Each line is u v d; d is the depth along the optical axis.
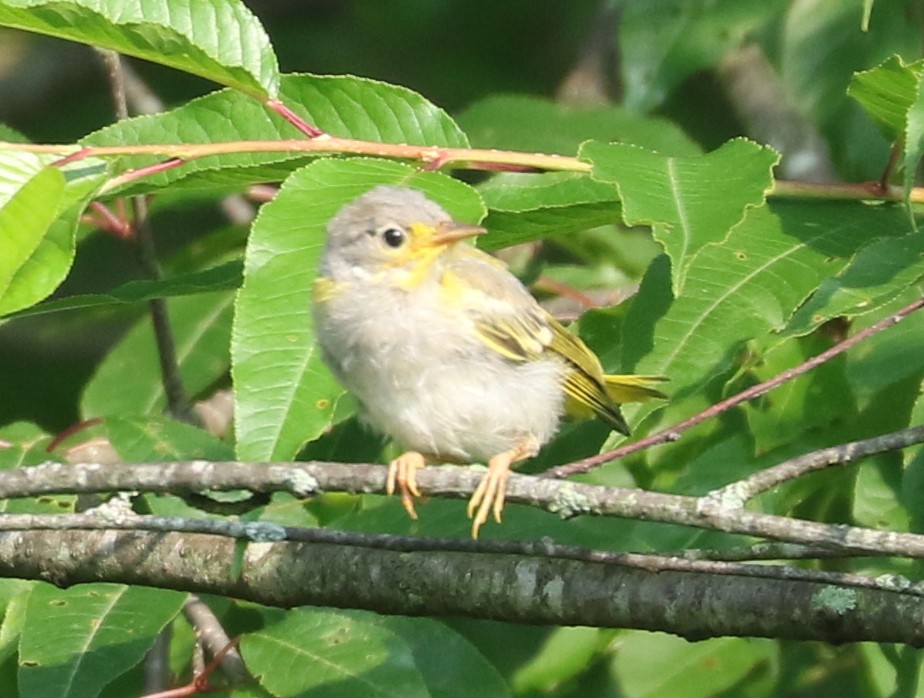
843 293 9.12
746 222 9.74
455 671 10.07
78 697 9.42
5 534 9.59
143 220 12.64
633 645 11.10
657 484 10.79
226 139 10.41
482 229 9.44
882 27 13.22
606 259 13.71
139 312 15.62
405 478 8.30
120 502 8.40
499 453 10.09
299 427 8.49
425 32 18.42
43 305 10.16
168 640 11.98
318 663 9.48
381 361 9.87
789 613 7.82
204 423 13.59
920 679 9.75
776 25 14.05
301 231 8.91
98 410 13.41
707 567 7.50
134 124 10.38
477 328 9.91
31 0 9.30
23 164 8.95
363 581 8.81
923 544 7.01
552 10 18.19
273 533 8.23
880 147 13.02
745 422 10.70
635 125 13.34
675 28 13.76
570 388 10.37
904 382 10.24
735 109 16.36
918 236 9.33
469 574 8.62
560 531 9.89
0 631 10.34
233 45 9.80
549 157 9.86
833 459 7.40
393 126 10.38
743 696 11.39
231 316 13.77
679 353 9.12
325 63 18.52
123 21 9.69
